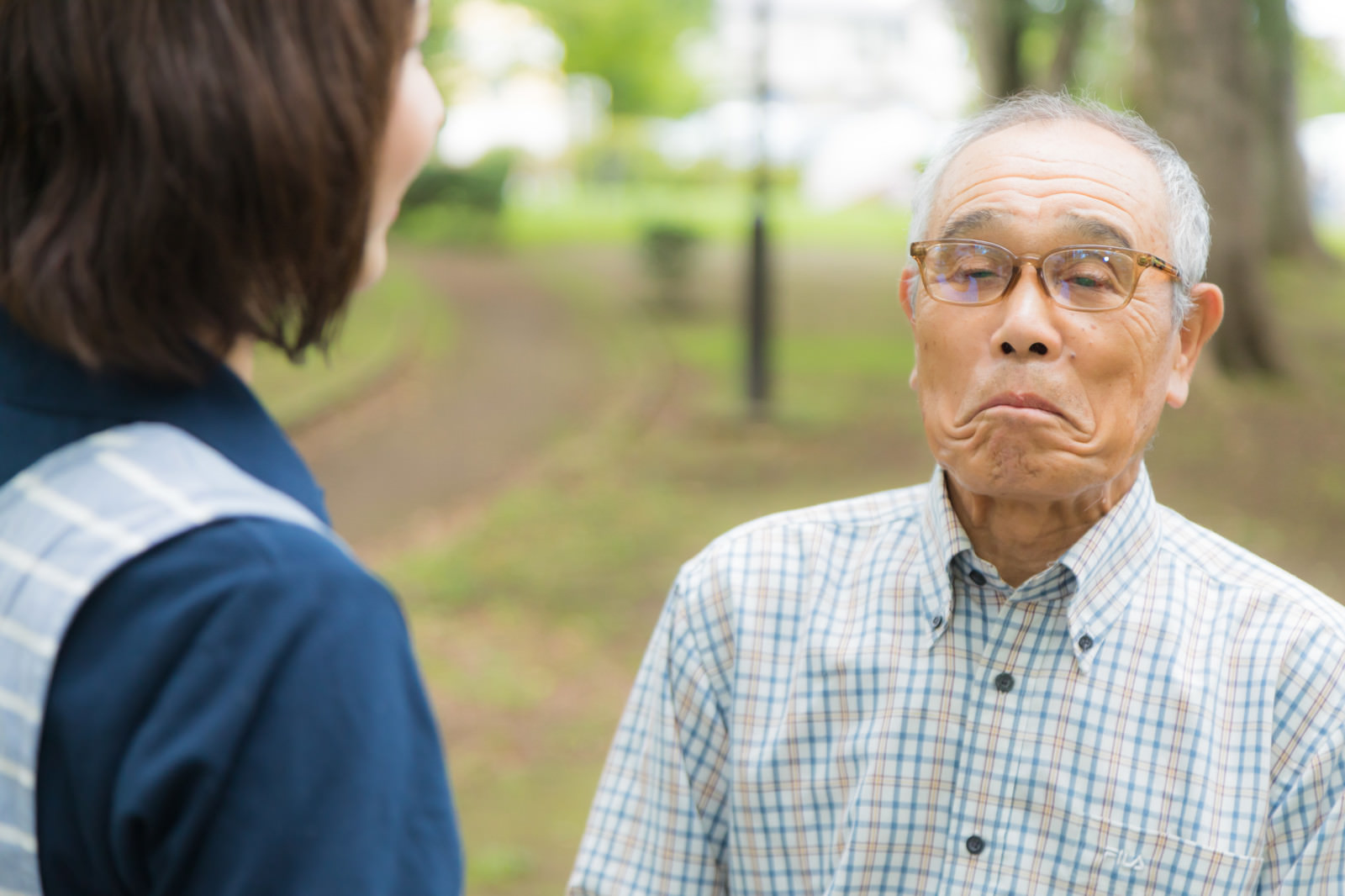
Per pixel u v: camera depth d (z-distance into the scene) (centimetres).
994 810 139
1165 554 147
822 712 148
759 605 154
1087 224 133
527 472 985
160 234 79
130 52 78
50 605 79
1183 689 138
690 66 4072
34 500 83
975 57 1562
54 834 81
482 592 704
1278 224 2127
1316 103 2861
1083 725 138
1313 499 880
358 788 81
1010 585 147
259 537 82
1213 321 149
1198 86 1250
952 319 138
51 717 79
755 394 1173
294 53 81
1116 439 135
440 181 2703
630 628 652
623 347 1525
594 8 3619
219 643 79
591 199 4025
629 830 156
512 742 508
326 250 86
